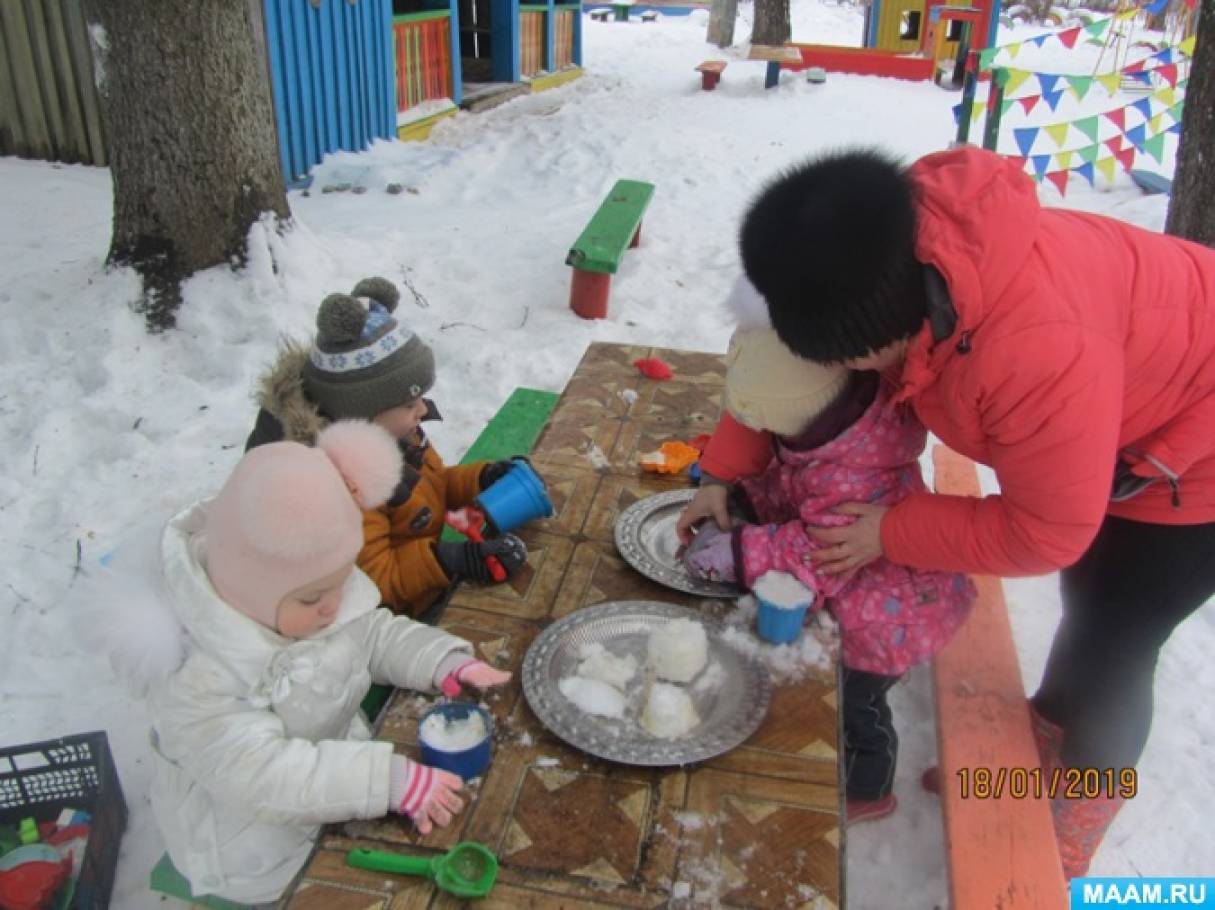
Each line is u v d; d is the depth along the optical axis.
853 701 1.98
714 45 14.89
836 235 1.36
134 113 4.18
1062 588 2.00
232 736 1.44
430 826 1.44
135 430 3.59
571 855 1.40
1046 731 2.13
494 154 7.94
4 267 4.88
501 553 2.00
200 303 4.29
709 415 2.70
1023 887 1.75
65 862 1.93
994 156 1.49
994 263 1.38
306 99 6.88
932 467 3.69
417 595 2.09
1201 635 2.87
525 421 3.16
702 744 1.57
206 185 4.32
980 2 11.83
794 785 1.53
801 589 1.81
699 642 1.71
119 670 1.45
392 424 2.15
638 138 8.50
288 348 2.22
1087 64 13.81
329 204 6.41
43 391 3.79
